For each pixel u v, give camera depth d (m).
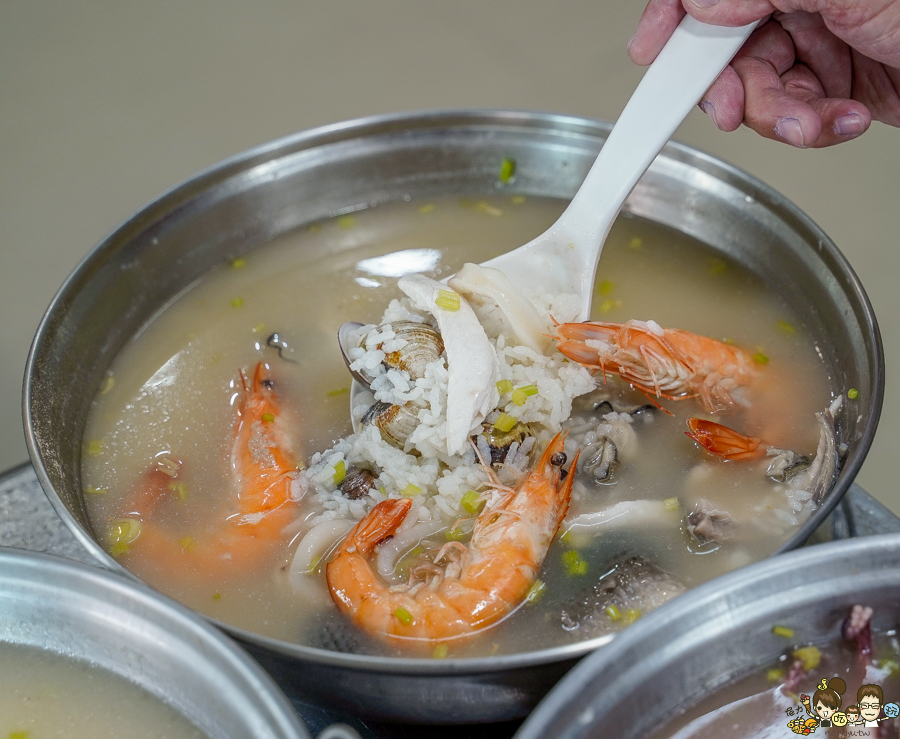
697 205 0.44
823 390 0.39
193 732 0.30
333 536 0.36
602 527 0.36
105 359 0.42
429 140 0.46
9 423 0.55
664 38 0.42
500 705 0.32
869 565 0.30
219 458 0.39
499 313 0.40
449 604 0.34
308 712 0.34
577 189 0.46
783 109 0.41
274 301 0.44
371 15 0.73
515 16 0.72
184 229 0.44
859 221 0.59
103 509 0.38
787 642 0.30
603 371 0.39
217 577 0.36
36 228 0.60
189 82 0.68
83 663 0.31
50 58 0.70
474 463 0.37
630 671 0.29
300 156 0.45
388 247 0.46
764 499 0.37
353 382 0.40
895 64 0.40
